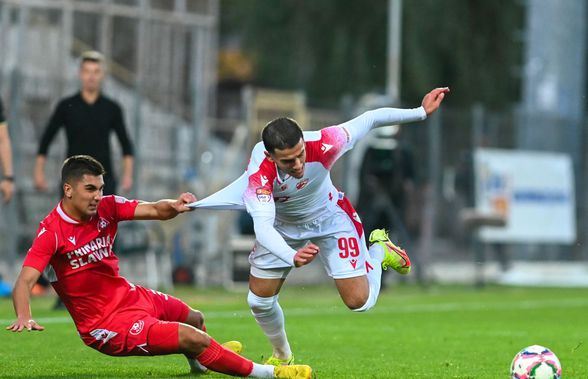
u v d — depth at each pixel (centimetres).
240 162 6500
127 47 6950
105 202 2402
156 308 2422
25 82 5641
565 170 7306
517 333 3856
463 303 5303
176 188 6116
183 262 6003
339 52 10125
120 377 2425
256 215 2453
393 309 4878
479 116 7044
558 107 8025
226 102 10831
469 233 7075
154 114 6366
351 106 6244
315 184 2620
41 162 4206
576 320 4488
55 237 2322
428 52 9888
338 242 2694
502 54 10244
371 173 6062
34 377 2433
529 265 7356
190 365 2520
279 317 2659
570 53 8075
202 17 7275
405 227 6231
